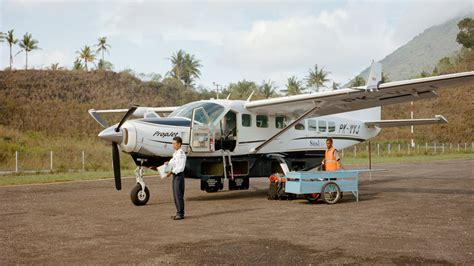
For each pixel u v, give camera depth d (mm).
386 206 9562
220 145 11375
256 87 62531
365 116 15883
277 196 10875
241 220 7840
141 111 14523
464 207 9352
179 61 66250
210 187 11250
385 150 42125
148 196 10078
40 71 53031
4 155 25562
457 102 77000
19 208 9570
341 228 7023
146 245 5883
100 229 7043
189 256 5293
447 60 115188
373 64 10781
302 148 13398
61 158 26797
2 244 6004
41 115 40781
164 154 10180
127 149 9750
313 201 10375
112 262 5047
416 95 11234
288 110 12336
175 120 10430
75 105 44875
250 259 5148
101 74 55344
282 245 5840
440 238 6250
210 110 11062
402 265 4871
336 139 14578
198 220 7863
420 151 41625
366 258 5172
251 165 12133
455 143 61219
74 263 5020
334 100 11453
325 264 4918
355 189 10352
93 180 17438
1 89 45594
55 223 7637
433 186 14070
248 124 12039
